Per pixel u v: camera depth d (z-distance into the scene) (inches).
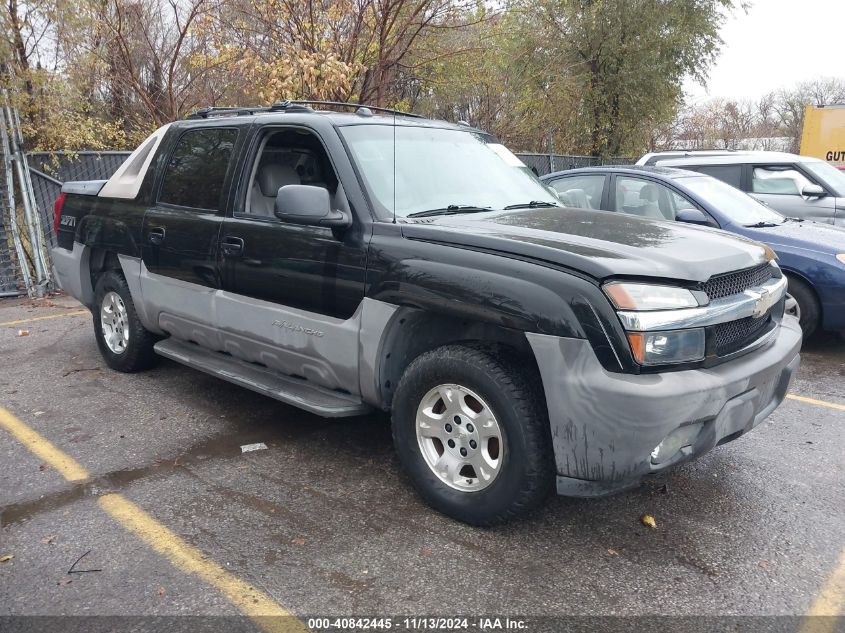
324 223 137.4
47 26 410.3
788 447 168.1
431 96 681.6
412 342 139.5
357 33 366.6
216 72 504.4
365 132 154.8
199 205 176.6
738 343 126.2
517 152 650.8
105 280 212.8
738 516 135.0
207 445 165.8
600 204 285.4
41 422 179.5
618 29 722.2
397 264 131.1
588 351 110.3
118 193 204.8
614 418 108.6
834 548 123.9
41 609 105.1
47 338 263.6
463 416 126.2
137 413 185.8
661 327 110.4
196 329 178.5
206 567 116.0
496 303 117.6
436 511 134.4
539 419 118.0
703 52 773.9
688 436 114.7
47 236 361.1
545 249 117.5
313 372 151.1
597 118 768.9
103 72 471.8
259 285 157.5
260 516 132.6
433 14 387.5
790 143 1598.2
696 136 1310.3
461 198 155.5
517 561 118.4
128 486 144.9
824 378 223.9
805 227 259.6
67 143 418.6
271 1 354.3
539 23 721.0
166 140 193.3
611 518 133.5
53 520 131.0
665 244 127.5
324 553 120.3
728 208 258.2
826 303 236.5
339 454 161.0
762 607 107.3
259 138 166.6
